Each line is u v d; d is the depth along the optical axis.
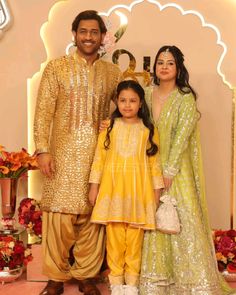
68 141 2.91
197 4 3.61
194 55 3.63
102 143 2.88
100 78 2.97
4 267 3.25
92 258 3.01
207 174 3.71
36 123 2.94
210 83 3.65
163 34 3.63
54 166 2.94
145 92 2.98
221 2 3.60
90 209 2.93
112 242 2.85
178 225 2.80
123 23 3.63
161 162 2.89
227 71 3.64
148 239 2.86
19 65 3.69
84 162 2.91
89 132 2.92
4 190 3.46
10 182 3.45
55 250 2.95
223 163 3.69
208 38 3.62
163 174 2.87
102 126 2.93
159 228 2.80
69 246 3.00
